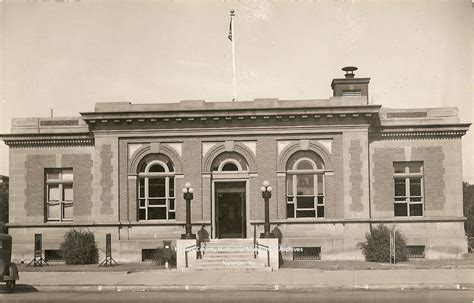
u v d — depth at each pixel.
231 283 23.09
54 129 33.22
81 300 19.66
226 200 32.31
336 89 36.81
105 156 32.22
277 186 31.80
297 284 22.64
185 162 32.09
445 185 32.34
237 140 32.09
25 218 32.94
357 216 31.39
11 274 21.94
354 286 22.22
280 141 32.03
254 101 32.25
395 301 18.80
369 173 32.34
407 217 32.28
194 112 31.70
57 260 32.53
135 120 31.97
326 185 31.72
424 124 32.28
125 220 32.00
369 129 32.47
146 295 20.83
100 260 31.80
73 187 32.97
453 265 27.95
